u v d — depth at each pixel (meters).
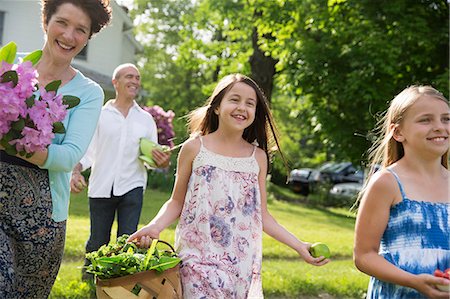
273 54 20.06
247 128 4.39
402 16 17.73
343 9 18.39
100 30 3.71
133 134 6.29
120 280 3.36
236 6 22.50
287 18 19.55
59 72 3.66
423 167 3.44
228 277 3.85
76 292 5.97
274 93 35.19
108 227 6.33
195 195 4.02
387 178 3.39
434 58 18.25
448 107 3.43
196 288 3.76
